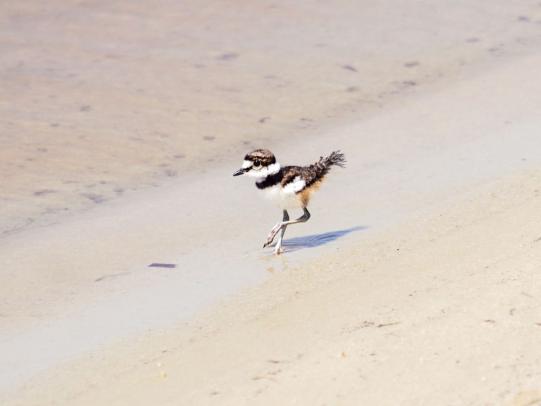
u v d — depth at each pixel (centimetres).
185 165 1733
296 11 2473
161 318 1190
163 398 996
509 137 1738
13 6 2442
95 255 1394
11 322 1210
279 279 1264
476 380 968
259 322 1135
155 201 1581
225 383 1007
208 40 2297
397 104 1972
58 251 1410
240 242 1412
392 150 1727
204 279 1292
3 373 1090
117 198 1600
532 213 1345
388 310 1109
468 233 1303
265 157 1334
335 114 1939
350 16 2453
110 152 1775
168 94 2025
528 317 1059
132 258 1380
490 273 1161
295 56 2217
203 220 1501
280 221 1435
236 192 1609
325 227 1429
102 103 1975
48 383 1062
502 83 2047
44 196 1603
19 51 2202
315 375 998
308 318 1123
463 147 1708
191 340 1122
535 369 977
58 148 1781
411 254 1270
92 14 2417
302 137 1831
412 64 2180
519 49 2256
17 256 1397
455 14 2477
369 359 1013
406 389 962
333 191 1561
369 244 1341
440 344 1026
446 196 1490
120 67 2144
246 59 2200
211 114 1938
